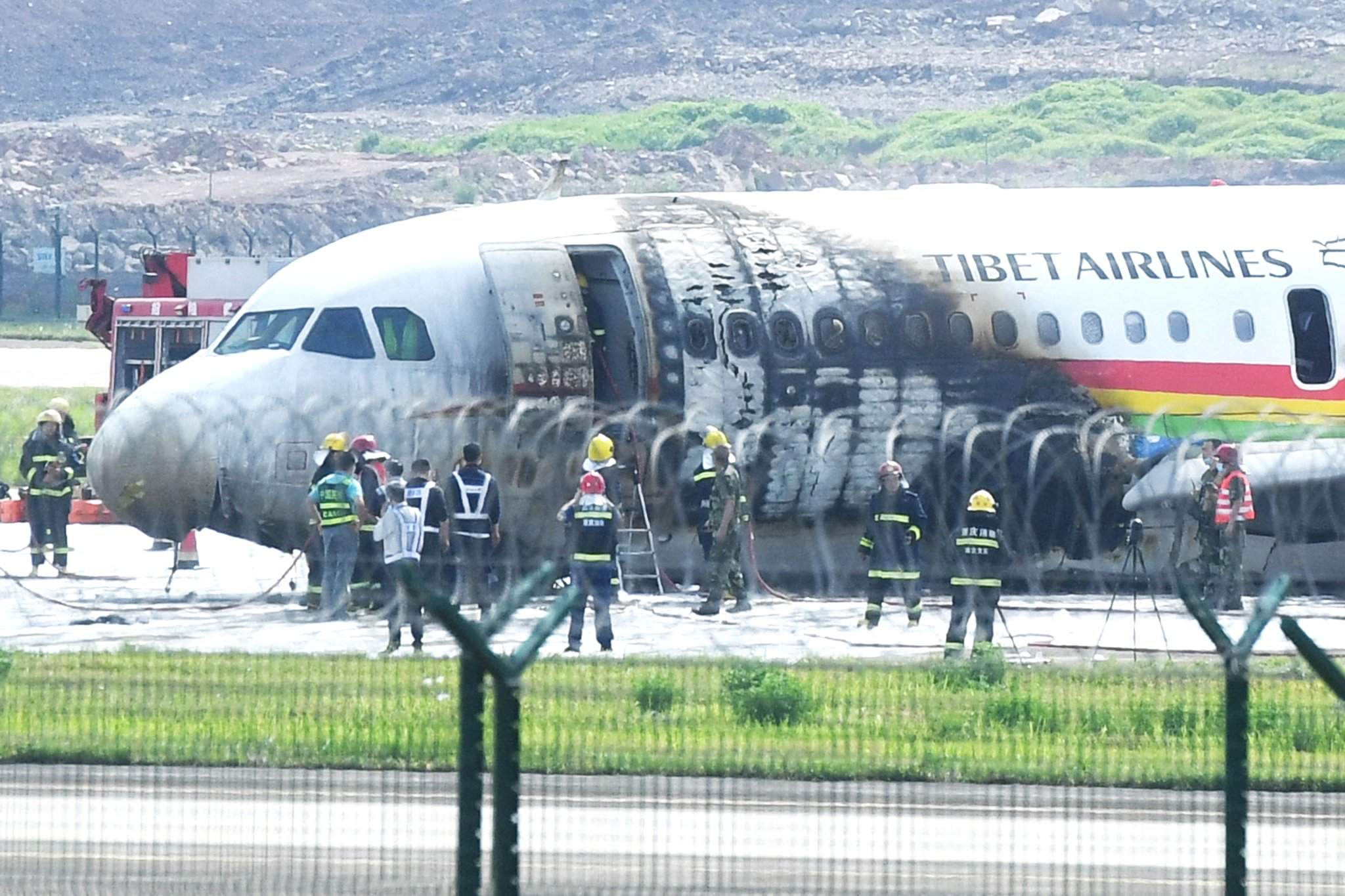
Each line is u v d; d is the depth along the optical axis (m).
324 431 130.75
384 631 116.25
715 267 136.12
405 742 81.81
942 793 76.19
